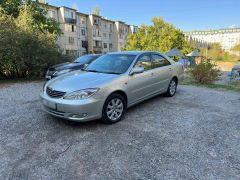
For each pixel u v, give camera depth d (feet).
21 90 24.67
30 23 40.40
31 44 34.22
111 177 7.99
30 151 9.86
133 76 14.52
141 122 13.48
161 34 93.76
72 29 130.82
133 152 9.76
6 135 11.54
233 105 17.51
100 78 13.14
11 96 21.13
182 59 68.59
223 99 19.61
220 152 9.76
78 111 11.41
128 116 14.64
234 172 8.27
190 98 19.89
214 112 15.53
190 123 13.32
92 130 12.19
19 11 50.47
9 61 33.04
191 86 27.04
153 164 8.81
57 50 38.52
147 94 16.34
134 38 100.32
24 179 7.89
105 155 9.50
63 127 12.61
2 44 31.71
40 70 35.73
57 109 11.92
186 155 9.51
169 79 19.31
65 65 30.55
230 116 14.66
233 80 34.14
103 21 158.30
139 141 10.84
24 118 14.16
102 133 11.78
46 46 36.24
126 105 14.23
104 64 15.97
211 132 11.95
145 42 95.96
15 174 8.18
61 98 11.82
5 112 15.51
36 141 10.84
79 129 12.32
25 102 18.47
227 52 131.23
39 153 9.69
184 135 11.56
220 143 10.64
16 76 36.09
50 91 12.62
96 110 12.01
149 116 14.64
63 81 13.07
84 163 8.90
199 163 8.88
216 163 8.88
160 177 7.97
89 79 13.00
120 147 10.21
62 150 9.93
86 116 11.68
